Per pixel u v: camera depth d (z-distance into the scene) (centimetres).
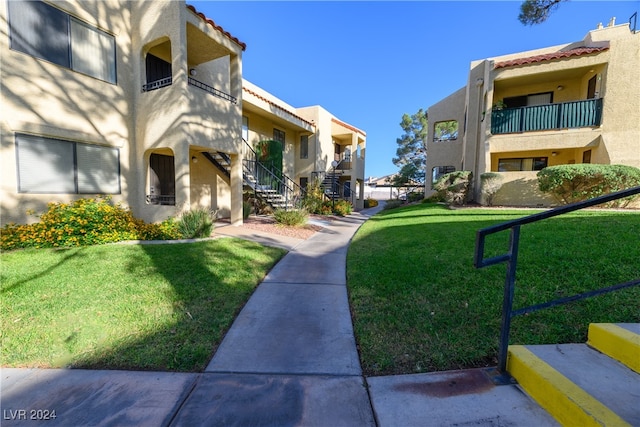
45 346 280
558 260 397
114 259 548
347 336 309
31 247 624
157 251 612
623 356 216
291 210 1128
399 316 332
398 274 452
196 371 251
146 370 252
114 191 859
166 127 822
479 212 1005
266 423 194
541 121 1098
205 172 1184
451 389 218
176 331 312
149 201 941
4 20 639
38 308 351
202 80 1083
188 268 508
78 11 758
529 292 336
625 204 861
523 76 1142
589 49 1033
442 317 319
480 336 280
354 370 250
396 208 1861
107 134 833
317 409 206
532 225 611
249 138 1466
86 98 785
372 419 195
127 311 351
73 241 648
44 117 707
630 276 333
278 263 591
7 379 238
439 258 491
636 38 946
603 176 846
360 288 423
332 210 1641
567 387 185
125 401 214
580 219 627
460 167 1720
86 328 312
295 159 1919
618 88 973
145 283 436
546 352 233
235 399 217
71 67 754
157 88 859
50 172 727
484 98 1296
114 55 846
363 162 2353
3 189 650
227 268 519
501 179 1125
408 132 3403
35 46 688
